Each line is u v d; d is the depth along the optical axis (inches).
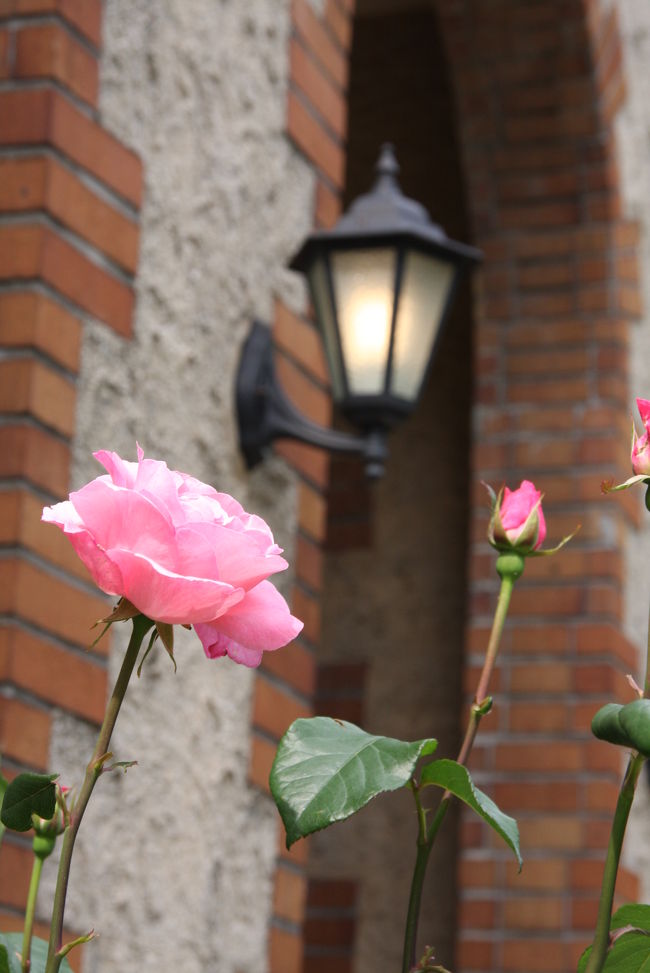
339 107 141.3
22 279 95.5
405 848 207.8
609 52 209.0
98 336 100.7
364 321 123.6
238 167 121.4
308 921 208.4
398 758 34.9
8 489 91.8
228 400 117.2
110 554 31.6
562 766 191.0
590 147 208.1
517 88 208.5
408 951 36.8
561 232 209.3
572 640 195.8
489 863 188.4
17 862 88.5
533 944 184.1
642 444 37.5
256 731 116.6
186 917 105.4
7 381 93.8
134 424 104.4
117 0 106.0
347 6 145.0
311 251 125.3
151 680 103.0
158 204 109.3
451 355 227.8
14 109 98.2
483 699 39.9
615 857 34.3
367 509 225.5
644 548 210.4
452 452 224.2
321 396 134.0
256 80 125.3
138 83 108.0
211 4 118.8
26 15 99.7
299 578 126.4
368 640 219.6
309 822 33.5
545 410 205.9
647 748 32.7
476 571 201.6
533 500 42.5
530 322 209.0
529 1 202.2
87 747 95.5
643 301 214.4
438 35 237.1
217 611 32.4
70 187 99.0
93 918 95.2
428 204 232.8
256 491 120.5
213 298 116.0
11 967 34.1
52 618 92.7
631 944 38.3
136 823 100.3
